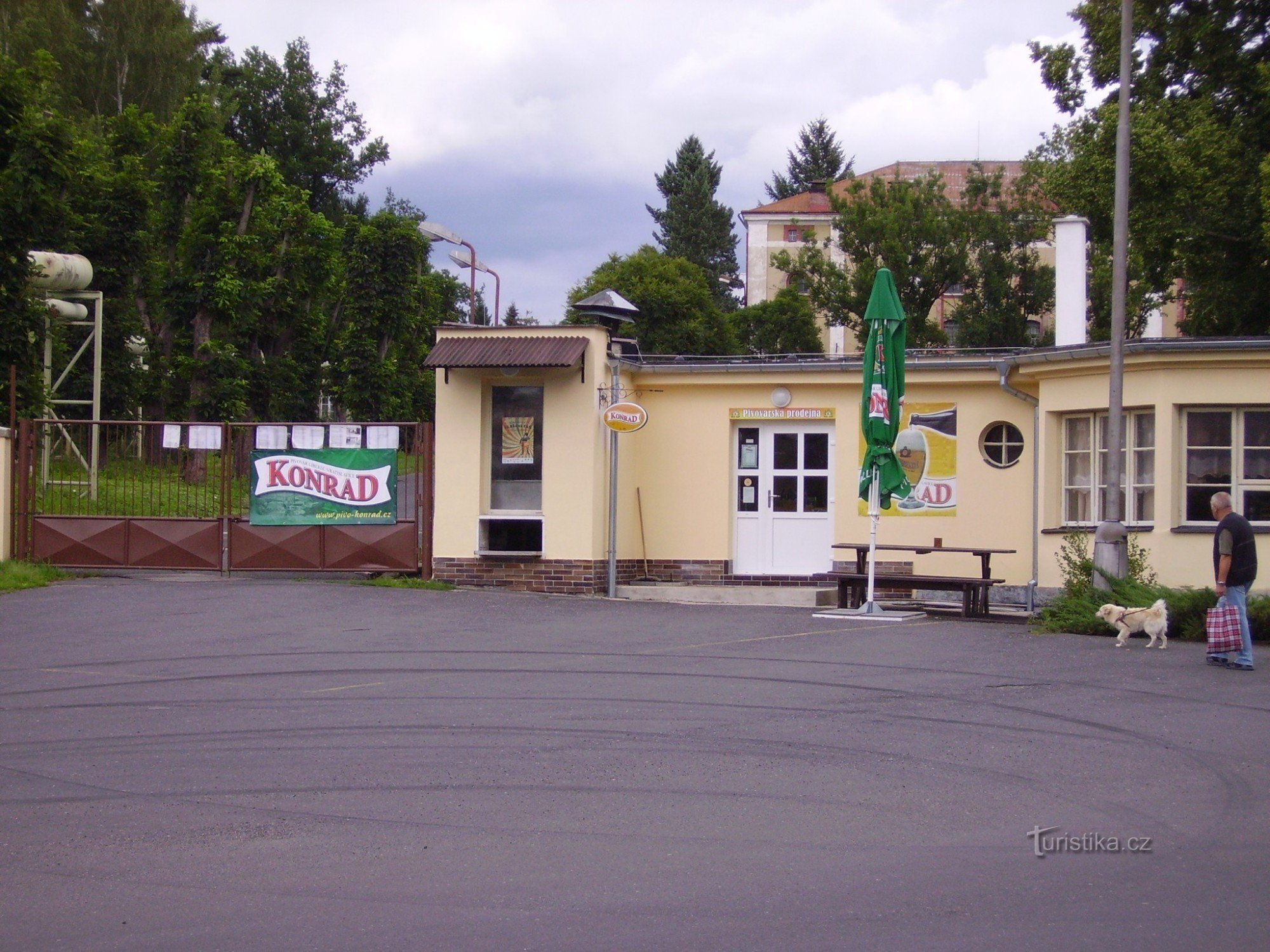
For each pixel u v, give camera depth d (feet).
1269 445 55.57
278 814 23.73
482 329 63.16
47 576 61.46
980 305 172.65
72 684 36.81
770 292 259.39
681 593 60.70
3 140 78.79
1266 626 46.37
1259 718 32.07
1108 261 131.23
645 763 27.40
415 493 63.41
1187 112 88.63
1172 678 37.86
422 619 51.03
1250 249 90.43
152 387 124.26
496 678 37.86
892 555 65.21
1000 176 179.63
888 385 54.80
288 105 234.79
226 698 34.73
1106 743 29.30
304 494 63.62
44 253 88.07
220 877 20.21
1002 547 63.82
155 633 46.70
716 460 67.31
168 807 24.21
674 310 177.17
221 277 124.16
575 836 22.33
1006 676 38.24
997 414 64.03
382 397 148.46
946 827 22.81
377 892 19.47
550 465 63.10
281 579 63.41
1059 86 96.73
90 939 17.61
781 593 59.57
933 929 17.71
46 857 21.26
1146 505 57.41
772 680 37.42
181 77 198.08
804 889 19.51
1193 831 22.45
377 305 147.95
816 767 27.09
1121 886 19.56
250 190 131.85
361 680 37.52
